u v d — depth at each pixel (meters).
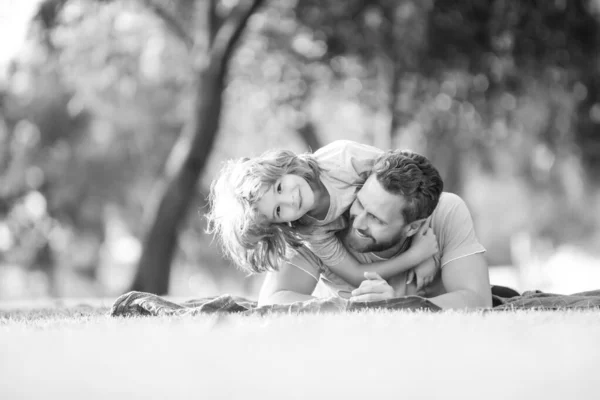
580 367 1.24
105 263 20.59
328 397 1.01
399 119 10.97
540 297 3.32
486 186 18.14
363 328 1.75
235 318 2.16
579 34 10.37
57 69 14.88
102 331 1.83
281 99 11.75
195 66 10.22
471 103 10.84
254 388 1.06
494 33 10.09
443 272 3.10
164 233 9.91
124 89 15.82
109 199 18.73
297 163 2.90
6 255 19.14
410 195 2.81
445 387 1.07
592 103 11.02
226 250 3.21
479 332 1.68
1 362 1.33
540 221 18.94
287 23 11.06
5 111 17.14
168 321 2.16
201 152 9.97
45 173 18.20
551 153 12.31
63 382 1.12
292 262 3.15
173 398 1.00
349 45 10.54
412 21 10.05
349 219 3.02
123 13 12.29
